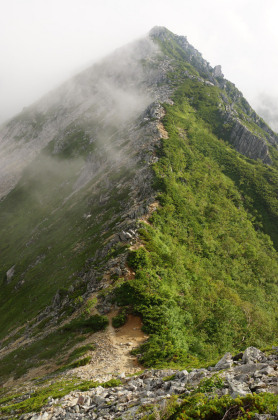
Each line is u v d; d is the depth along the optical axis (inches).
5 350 1984.5
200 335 1449.3
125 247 1958.7
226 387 489.4
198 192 3550.7
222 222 3223.4
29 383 1190.3
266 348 660.7
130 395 647.8
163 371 797.9
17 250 4744.1
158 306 1464.1
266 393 410.3
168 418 461.1
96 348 1246.9
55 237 4072.3
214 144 4906.5
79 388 799.7
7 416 772.0
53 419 660.7
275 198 4030.5
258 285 2613.2
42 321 1995.6
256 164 4869.6
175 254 2116.1
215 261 2544.3
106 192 3892.7
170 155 3818.9
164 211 2647.6
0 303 3417.8
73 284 2177.7
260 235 3484.3
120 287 1587.1
